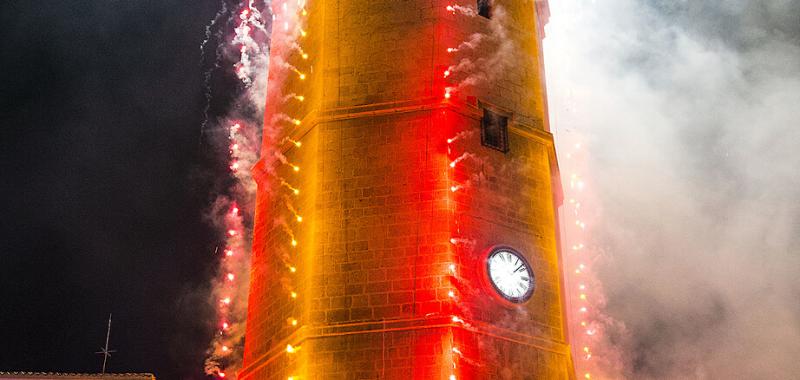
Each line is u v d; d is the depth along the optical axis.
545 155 33.38
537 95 34.44
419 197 30.53
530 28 35.59
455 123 31.83
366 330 28.89
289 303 30.91
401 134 31.66
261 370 31.11
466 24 33.88
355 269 29.86
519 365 29.02
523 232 31.38
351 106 32.44
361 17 33.94
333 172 31.45
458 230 30.06
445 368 27.97
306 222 31.27
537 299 30.47
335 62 33.41
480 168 31.56
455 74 32.75
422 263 29.53
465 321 28.72
